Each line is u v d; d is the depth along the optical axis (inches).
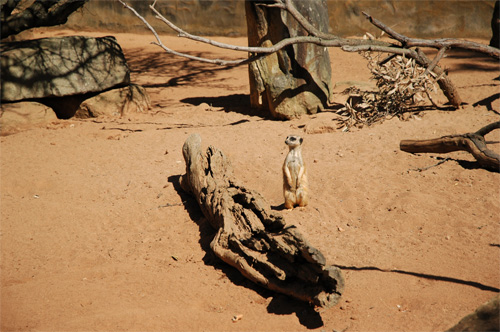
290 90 407.5
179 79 595.8
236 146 352.2
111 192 291.9
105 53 456.4
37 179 308.8
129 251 227.8
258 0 394.3
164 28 860.0
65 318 172.2
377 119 386.9
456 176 277.3
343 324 166.4
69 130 413.7
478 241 212.2
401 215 239.6
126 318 170.1
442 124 360.8
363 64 610.9
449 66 555.2
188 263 216.2
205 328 167.5
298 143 247.6
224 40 816.9
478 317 134.5
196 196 261.3
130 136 393.1
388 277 190.1
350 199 261.4
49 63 430.9
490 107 388.5
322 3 425.7
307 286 177.5
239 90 540.1
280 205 264.1
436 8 735.1
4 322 170.7
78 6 474.6
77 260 220.5
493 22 608.4
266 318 174.2
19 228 253.1
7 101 420.8
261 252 194.2
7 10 458.9
